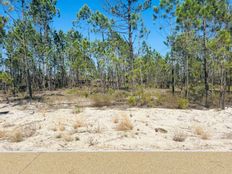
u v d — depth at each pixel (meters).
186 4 11.95
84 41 22.44
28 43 17.20
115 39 20.11
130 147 4.36
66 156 3.68
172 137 5.37
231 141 4.98
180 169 3.06
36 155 3.75
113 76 26.00
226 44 10.38
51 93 21.12
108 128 6.29
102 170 3.06
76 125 6.49
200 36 12.82
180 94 16.97
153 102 12.05
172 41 15.30
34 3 19.27
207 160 3.40
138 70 13.97
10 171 3.07
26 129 6.29
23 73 23.08
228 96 14.50
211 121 7.84
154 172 2.98
